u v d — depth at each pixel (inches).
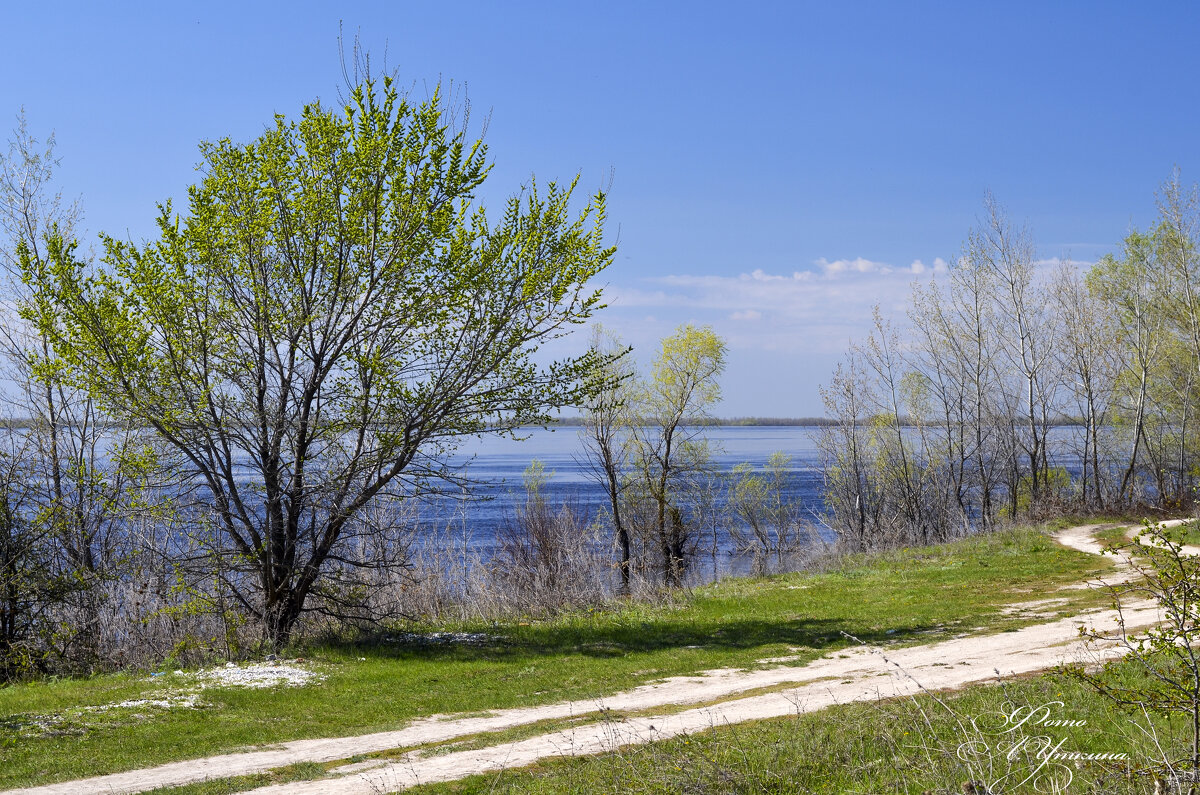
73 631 720.3
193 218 680.4
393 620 813.2
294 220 700.0
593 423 1482.5
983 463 1748.3
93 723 462.9
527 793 323.0
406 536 951.6
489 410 724.7
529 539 1185.4
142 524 855.7
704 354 1507.1
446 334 730.2
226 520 704.4
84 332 657.6
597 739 404.5
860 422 1808.6
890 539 1583.4
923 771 299.4
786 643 655.1
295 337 703.7
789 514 1913.1
